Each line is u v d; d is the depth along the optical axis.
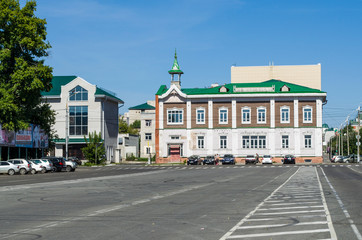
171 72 84.88
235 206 15.80
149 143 120.00
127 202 17.44
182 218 12.88
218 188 24.38
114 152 90.38
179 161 82.06
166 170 53.97
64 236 10.21
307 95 79.06
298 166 63.06
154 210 14.80
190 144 82.06
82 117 83.88
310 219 12.50
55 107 84.25
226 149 81.19
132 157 101.69
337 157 87.19
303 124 79.44
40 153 65.06
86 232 10.70
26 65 48.81
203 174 41.91
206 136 81.75
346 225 11.43
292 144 79.62
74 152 84.25
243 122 81.00
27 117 58.19
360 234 10.12
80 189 24.52
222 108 81.69
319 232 10.41
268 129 80.12
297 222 11.97
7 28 49.22
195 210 14.73
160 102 82.81
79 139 83.50
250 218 12.80
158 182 30.30
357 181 29.98
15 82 49.00
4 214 14.16
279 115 80.19
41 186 27.42
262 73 110.00
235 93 80.81
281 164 73.69
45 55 52.53
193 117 82.12
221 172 46.16
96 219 12.84
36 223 12.23
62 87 84.12
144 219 12.76
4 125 49.12
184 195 20.27
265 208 15.16
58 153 83.75
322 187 24.64
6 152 58.22
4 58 48.25
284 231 10.59
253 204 16.39
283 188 24.05
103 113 84.56
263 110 80.69
